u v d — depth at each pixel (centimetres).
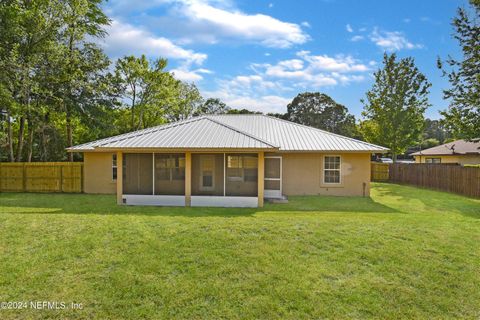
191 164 1214
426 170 1950
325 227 683
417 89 2412
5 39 1641
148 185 1231
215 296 393
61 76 1962
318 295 396
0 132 1894
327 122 5197
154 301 383
